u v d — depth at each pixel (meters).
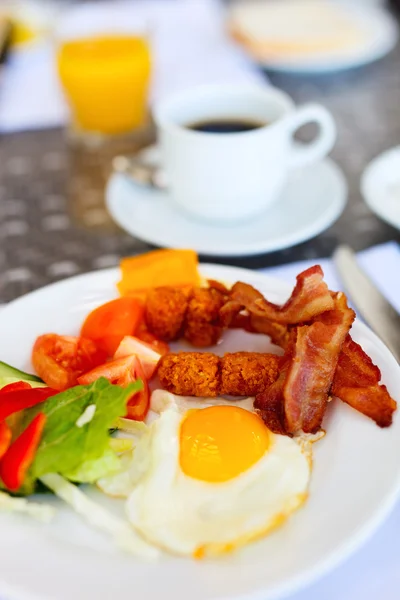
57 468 0.28
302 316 0.32
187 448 0.30
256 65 0.66
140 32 0.60
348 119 0.57
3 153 0.55
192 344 0.36
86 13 0.75
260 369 0.32
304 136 0.55
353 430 0.30
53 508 0.28
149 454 0.30
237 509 0.28
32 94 0.63
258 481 0.29
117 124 0.57
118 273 0.38
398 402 0.30
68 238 0.45
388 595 0.26
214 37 0.73
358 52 0.64
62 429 0.29
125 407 0.29
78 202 0.48
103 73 0.53
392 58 0.68
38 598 0.25
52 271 0.42
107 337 0.35
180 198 0.44
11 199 0.49
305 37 0.66
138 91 0.56
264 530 0.27
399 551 0.27
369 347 0.32
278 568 0.25
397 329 0.35
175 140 0.43
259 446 0.30
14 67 0.68
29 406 0.30
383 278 0.39
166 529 0.27
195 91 0.48
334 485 0.28
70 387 0.33
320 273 0.32
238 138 0.42
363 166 0.51
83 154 0.54
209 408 0.31
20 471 0.28
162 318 0.35
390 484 0.27
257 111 0.48
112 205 0.46
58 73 0.56
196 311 0.35
